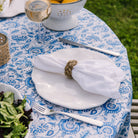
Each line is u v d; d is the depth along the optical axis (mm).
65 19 1364
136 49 2725
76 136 850
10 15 1436
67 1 1246
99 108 944
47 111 920
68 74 1016
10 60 1171
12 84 1049
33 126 879
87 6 3301
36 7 1083
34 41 1287
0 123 771
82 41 1289
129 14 3260
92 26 1395
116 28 2955
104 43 1268
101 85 938
